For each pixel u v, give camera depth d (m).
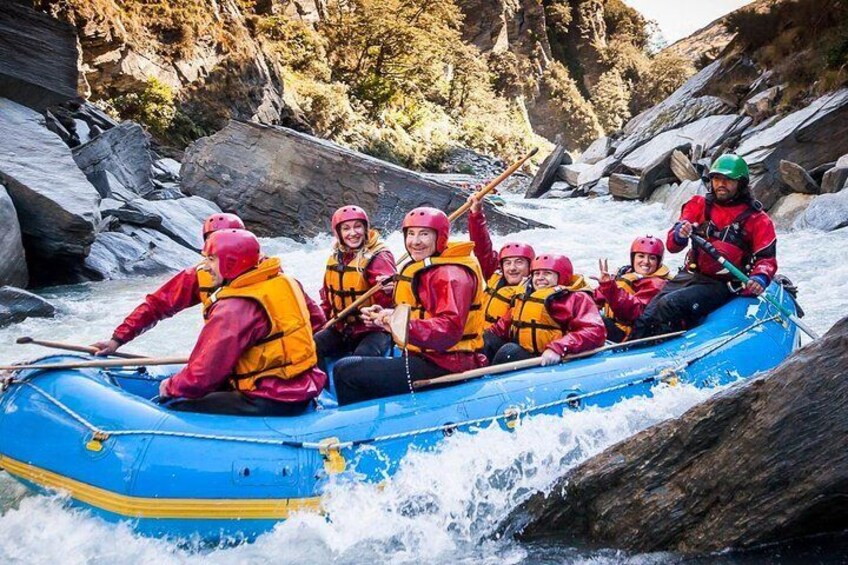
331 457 3.50
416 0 44.69
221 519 3.37
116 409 3.54
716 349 4.52
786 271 9.00
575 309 4.42
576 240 12.85
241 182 13.95
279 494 3.40
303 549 3.38
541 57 72.69
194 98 23.66
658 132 20.53
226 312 3.56
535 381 4.01
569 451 3.85
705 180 5.12
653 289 5.62
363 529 3.45
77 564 3.29
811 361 3.10
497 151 49.97
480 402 3.84
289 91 31.20
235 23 27.02
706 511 3.23
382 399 3.79
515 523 3.55
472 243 3.92
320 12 39.97
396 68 40.88
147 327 4.14
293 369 3.70
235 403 3.67
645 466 3.37
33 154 10.45
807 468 3.03
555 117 71.19
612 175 18.22
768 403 3.13
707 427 3.28
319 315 4.61
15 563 3.28
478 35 64.38
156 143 20.03
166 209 12.36
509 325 4.88
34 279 9.84
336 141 32.84
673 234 5.12
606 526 3.37
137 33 21.84
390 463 3.57
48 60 12.88
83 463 3.43
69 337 7.11
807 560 3.06
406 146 38.25
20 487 3.84
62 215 9.34
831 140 13.90
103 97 20.58
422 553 3.44
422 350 3.93
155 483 3.33
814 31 18.78
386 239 13.10
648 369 4.28
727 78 20.94
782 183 13.66
